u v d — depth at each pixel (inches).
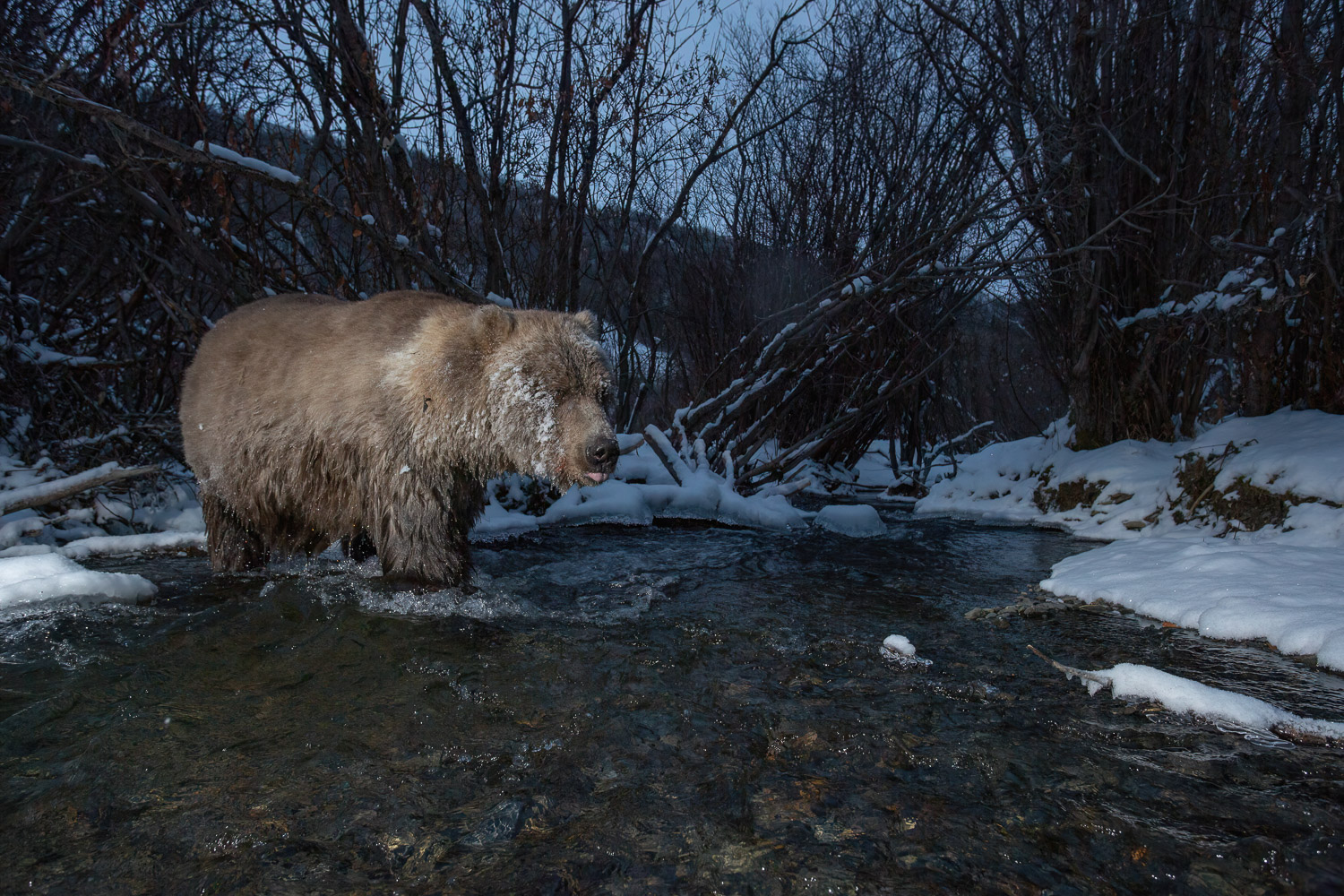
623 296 406.0
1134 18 267.4
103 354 290.8
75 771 82.8
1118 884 66.7
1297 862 69.4
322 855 69.7
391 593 147.7
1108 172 273.6
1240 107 245.6
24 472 208.8
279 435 154.1
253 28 248.7
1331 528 184.7
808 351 341.7
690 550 216.8
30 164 259.9
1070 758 89.0
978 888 66.1
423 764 85.9
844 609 153.3
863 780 84.0
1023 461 312.2
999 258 330.3
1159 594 152.6
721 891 65.6
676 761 87.8
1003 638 134.6
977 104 330.3
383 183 260.5
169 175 263.1
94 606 137.1
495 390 141.2
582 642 128.5
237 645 121.2
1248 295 232.5
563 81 305.6
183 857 69.1
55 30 248.5
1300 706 103.5
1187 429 274.2
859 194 384.5
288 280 277.4
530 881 66.7
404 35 262.7
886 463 466.9
